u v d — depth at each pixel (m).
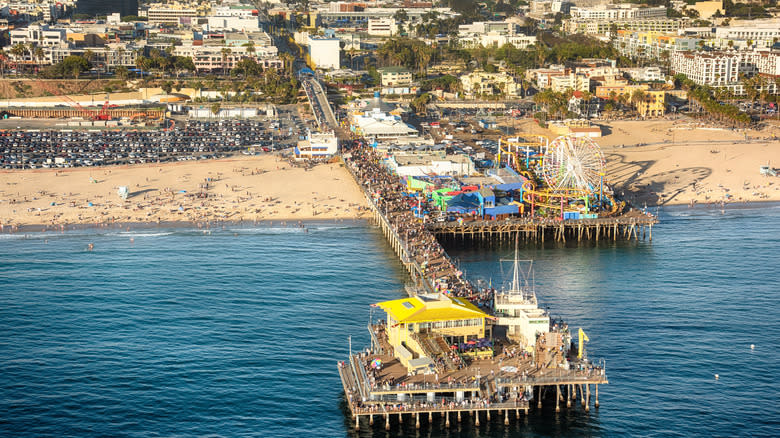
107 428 188.38
